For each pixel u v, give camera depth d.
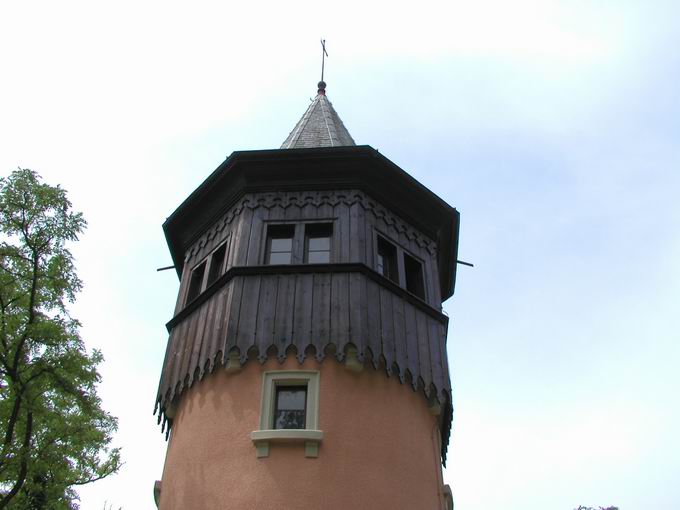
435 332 15.66
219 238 16.59
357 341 13.53
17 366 14.88
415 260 16.58
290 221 15.70
